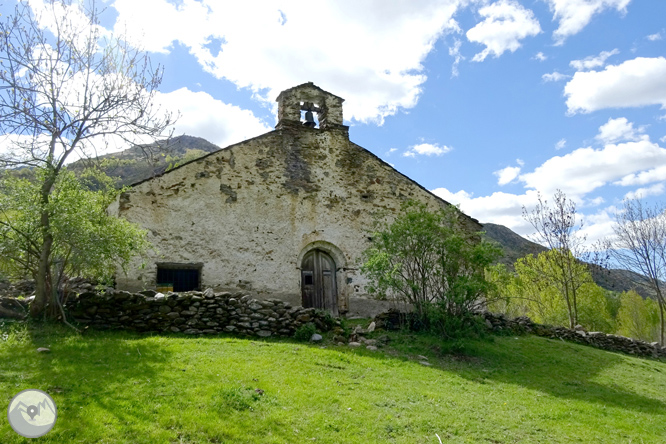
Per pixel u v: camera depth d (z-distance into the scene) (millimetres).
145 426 5188
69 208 8961
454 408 7391
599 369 12180
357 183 16156
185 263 13172
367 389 7723
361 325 13445
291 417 6039
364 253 13531
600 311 26922
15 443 4547
